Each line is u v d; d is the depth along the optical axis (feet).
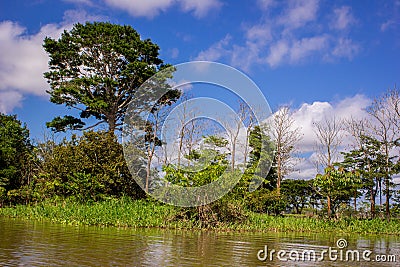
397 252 34.17
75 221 50.98
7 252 27.22
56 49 83.76
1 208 72.13
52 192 66.28
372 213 77.20
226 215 51.90
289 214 82.28
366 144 81.82
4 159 84.64
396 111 81.51
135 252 28.66
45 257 25.63
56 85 84.48
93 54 83.05
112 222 50.08
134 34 84.02
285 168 89.20
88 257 26.04
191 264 24.97
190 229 48.24
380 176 78.07
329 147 84.38
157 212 51.62
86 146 67.00
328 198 66.64
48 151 92.89
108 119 84.33
